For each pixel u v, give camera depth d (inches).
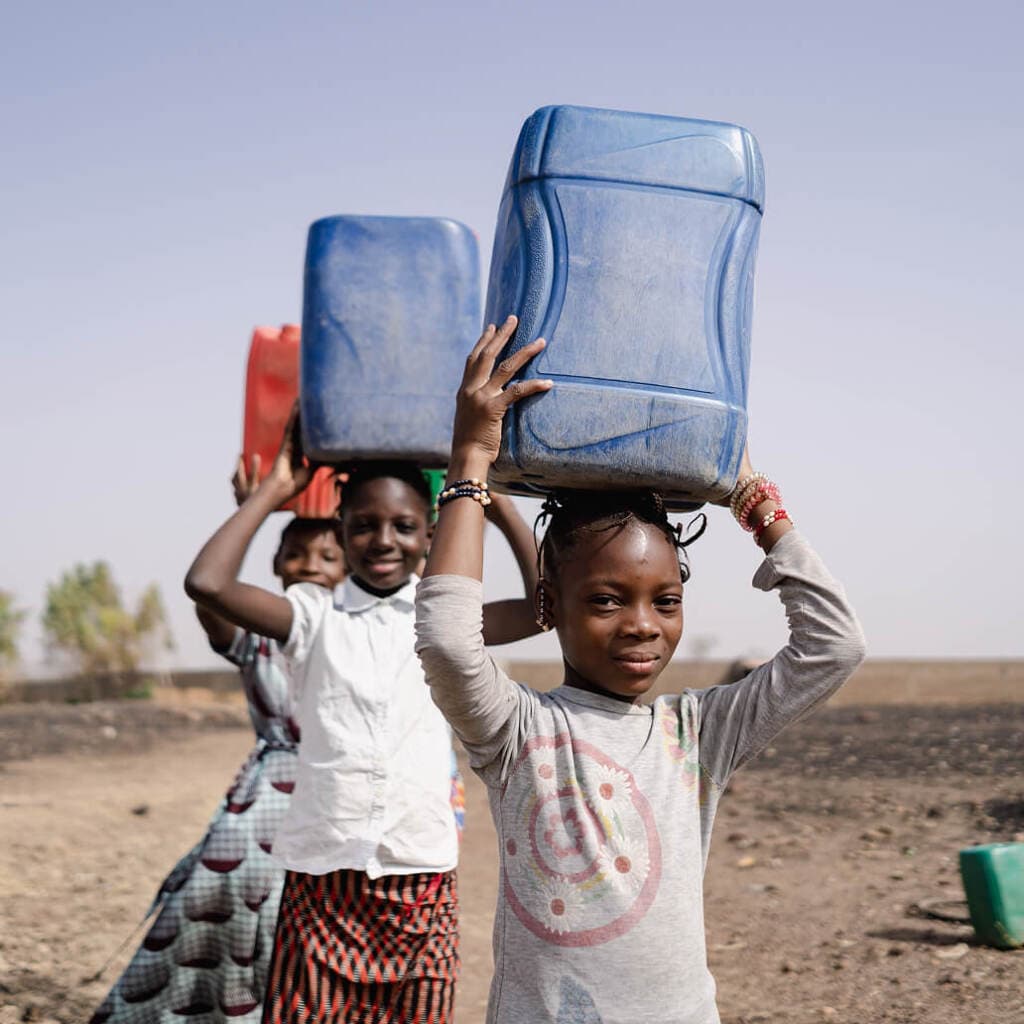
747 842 297.4
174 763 499.2
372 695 137.1
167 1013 157.5
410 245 143.4
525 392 91.8
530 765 91.0
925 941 205.2
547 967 87.4
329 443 141.9
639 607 91.5
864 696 687.7
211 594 137.5
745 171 97.7
